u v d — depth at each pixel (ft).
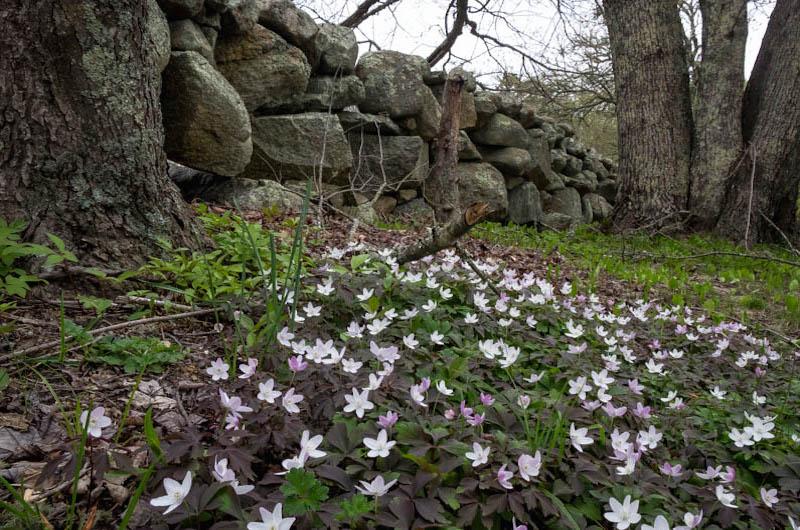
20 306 9.52
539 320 12.79
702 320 16.47
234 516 5.32
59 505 5.89
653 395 10.58
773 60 37.76
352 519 5.34
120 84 10.64
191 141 20.22
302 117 25.13
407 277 12.48
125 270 10.59
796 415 10.58
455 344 10.77
